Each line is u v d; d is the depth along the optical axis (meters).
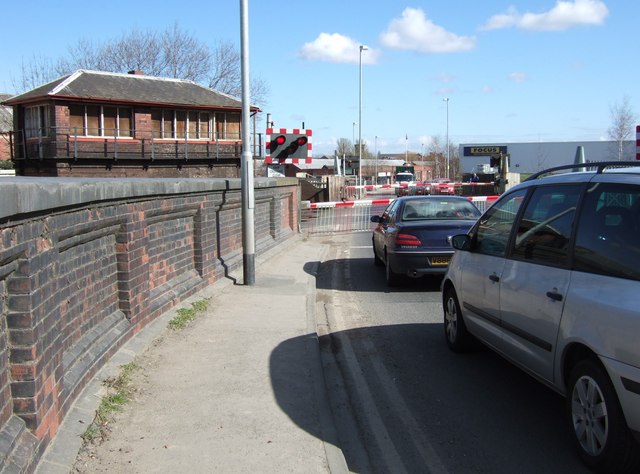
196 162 35.41
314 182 31.55
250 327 6.79
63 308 4.22
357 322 7.97
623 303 3.35
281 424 4.25
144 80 34.47
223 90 49.00
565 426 4.50
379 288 10.32
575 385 3.81
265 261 11.96
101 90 31.97
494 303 5.07
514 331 4.70
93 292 4.96
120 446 3.79
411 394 5.27
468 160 74.00
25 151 32.56
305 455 3.79
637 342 3.20
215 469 3.57
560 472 3.78
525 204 4.94
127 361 5.14
